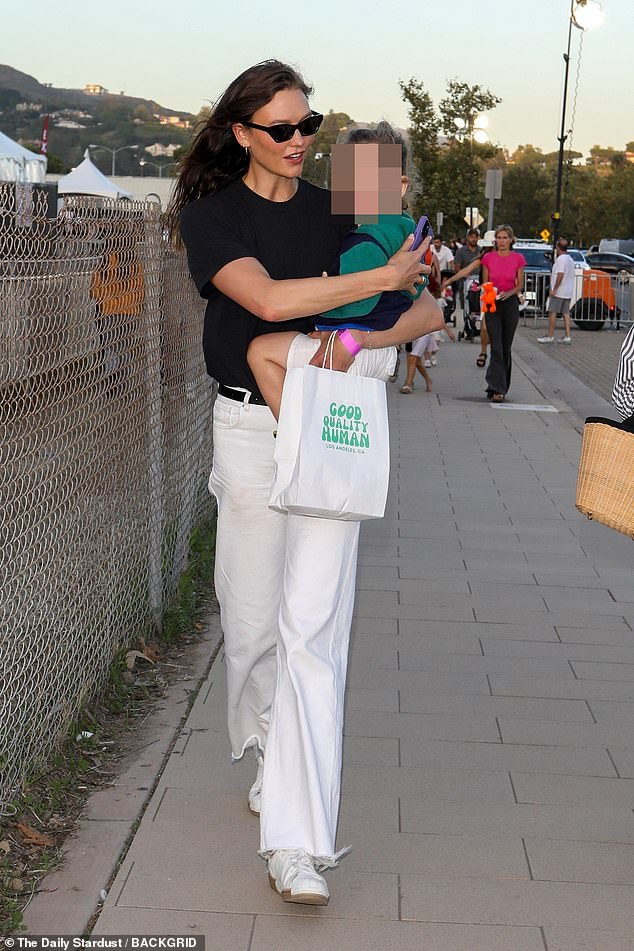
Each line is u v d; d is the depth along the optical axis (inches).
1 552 143.5
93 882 129.4
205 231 123.2
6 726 143.5
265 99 121.0
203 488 292.2
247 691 141.4
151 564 211.6
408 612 233.1
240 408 129.1
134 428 201.9
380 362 126.3
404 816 147.3
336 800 125.3
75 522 169.8
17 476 147.3
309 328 130.4
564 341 922.7
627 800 153.3
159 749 165.5
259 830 138.9
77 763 159.2
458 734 173.5
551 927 122.9
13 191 144.6
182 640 215.6
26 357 148.8
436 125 1720.0
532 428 478.6
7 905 124.1
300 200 129.0
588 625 227.3
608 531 305.4
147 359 207.8
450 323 983.0
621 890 130.5
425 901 127.4
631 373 125.2
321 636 126.6
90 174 946.1
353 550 128.3
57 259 158.2
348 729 174.4
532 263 1211.9
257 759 146.6
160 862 134.1
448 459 406.3
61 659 163.2
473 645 214.2
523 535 300.0
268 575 134.2
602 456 123.7
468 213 1460.4
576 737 173.2
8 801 141.8
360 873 133.0
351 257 118.0
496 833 143.3
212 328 127.4
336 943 119.1
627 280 1107.3
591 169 4608.8
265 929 121.3
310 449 117.0
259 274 118.6
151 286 207.2
